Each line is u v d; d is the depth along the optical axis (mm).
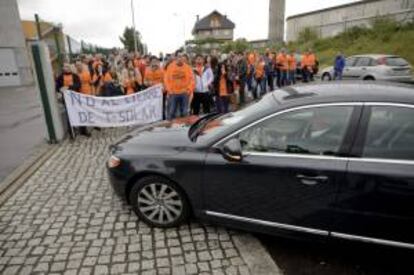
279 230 3176
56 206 4254
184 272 3008
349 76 14727
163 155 3465
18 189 4770
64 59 11523
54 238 3572
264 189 3080
